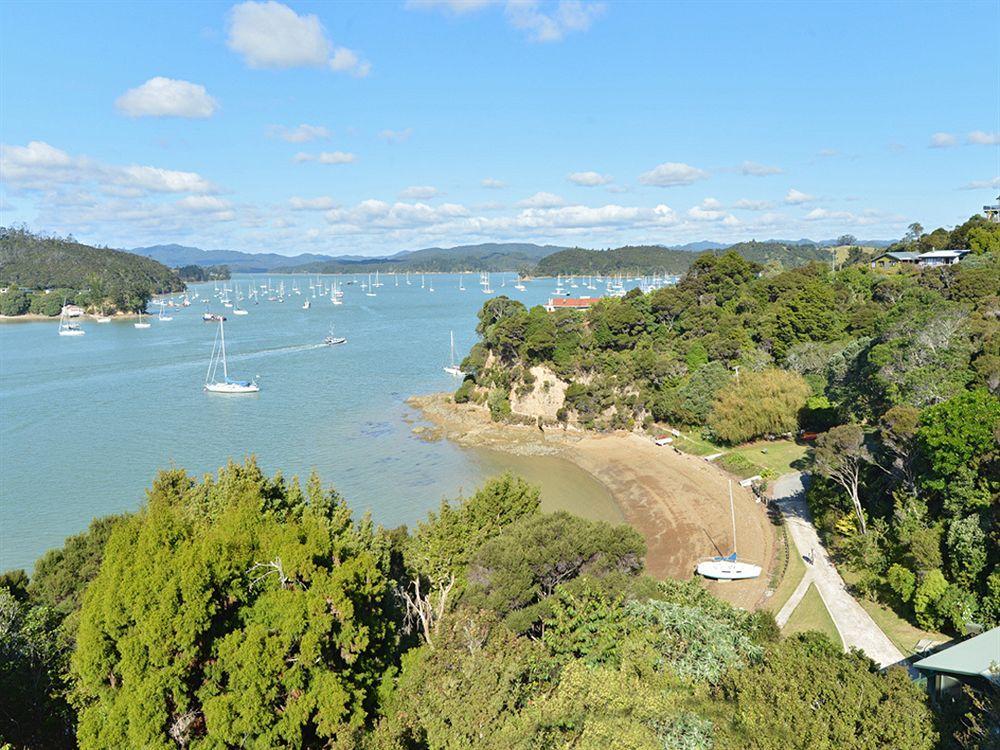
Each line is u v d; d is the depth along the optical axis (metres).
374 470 87.88
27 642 30.03
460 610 33.09
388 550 41.03
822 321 106.25
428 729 23.28
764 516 65.88
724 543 62.12
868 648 40.38
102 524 43.41
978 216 145.62
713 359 106.56
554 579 38.31
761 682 25.19
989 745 21.61
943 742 22.16
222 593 25.86
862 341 88.81
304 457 91.94
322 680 25.47
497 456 95.44
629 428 102.31
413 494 79.69
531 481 85.06
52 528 67.31
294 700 25.19
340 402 123.06
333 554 29.72
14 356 166.00
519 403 112.88
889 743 21.42
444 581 40.56
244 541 28.23
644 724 22.89
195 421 107.81
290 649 25.97
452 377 145.62
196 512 38.50
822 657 27.47
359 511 73.81
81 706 27.56
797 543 58.00
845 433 56.22
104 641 24.03
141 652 23.33
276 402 121.94
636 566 39.97
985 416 44.41
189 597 23.97
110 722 23.61
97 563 42.16
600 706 23.77
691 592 37.53
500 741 21.48
